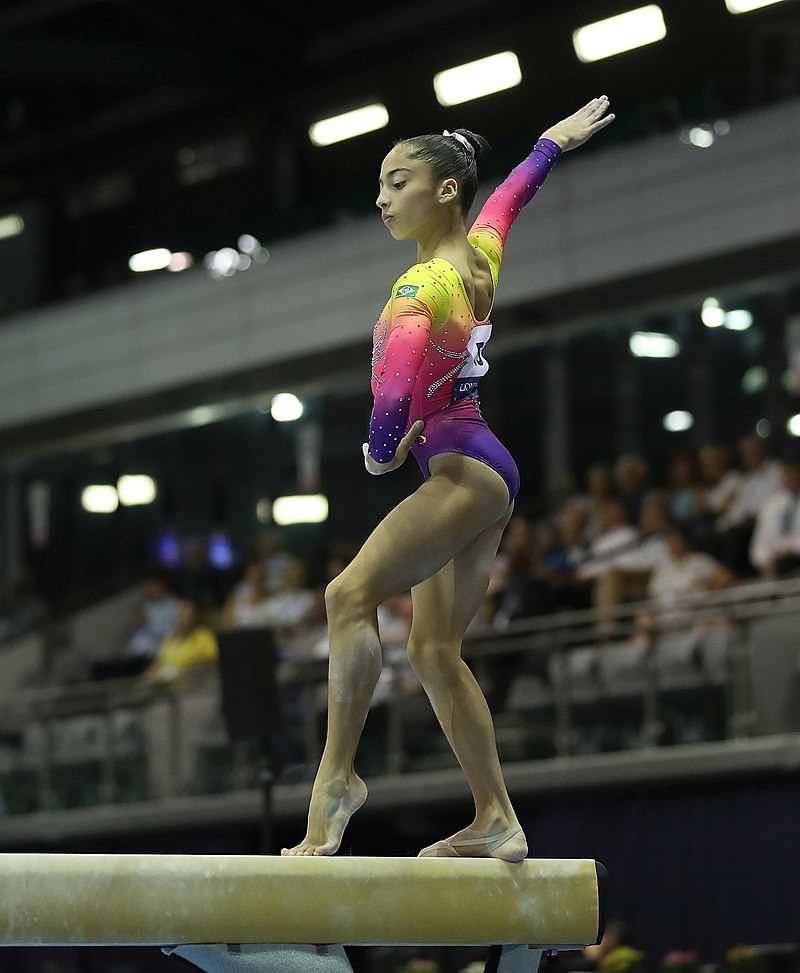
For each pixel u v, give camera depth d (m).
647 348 46.97
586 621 32.25
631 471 39.09
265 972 10.30
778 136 36.62
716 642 30.30
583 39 47.06
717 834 30.12
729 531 34.38
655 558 34.47
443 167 11.47
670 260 38.25
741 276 37.50
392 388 10.45
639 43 46.12
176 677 37.88
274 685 25.44
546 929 10.77
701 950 30.02
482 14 49.91
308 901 9.85
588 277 39.84
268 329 46.62
